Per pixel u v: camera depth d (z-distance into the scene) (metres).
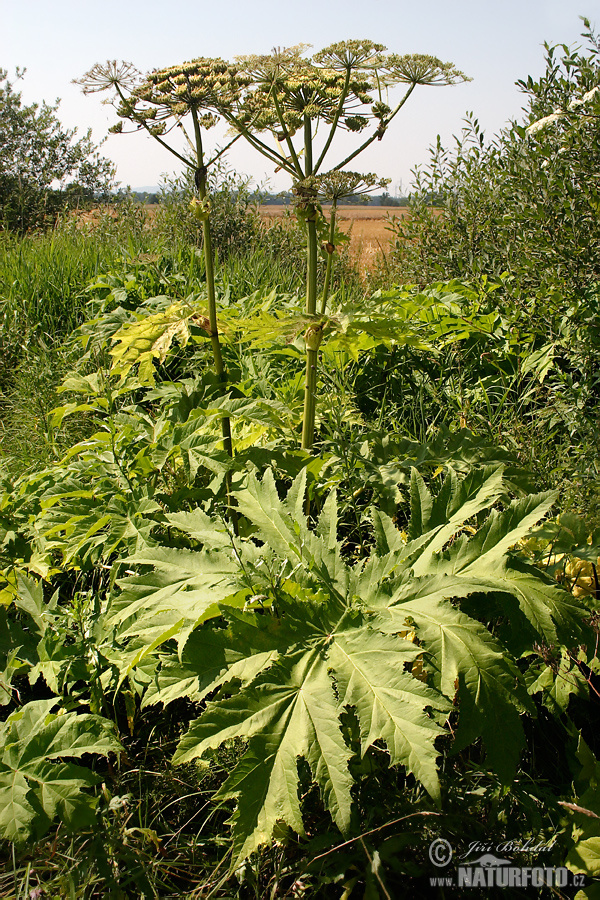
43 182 16.55
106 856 1.68
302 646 1.77
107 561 2.74
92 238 8.30
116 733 2.00
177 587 1.98
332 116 2.77
